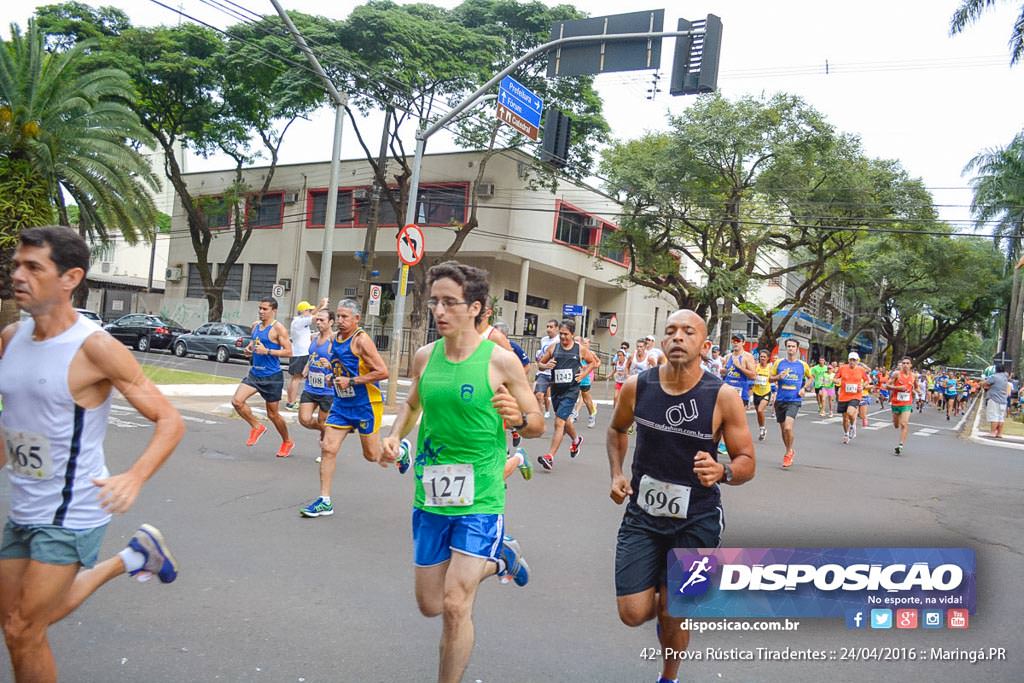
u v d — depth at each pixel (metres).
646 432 3.36
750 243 32.16
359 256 28.52
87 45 16.97
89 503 2.77
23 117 15.34
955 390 33.62
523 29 26.41
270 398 9.16
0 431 2.80
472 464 3.33
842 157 29.64
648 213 29.95
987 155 35.28
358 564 5.26
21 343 2.74
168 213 42.09
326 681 3.51
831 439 16.92
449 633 3.13
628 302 40.09
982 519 8.15
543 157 15.92
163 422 2.81
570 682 3.65
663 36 12.09
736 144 28.05
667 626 3.45
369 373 6.51
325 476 6.59
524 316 33.75
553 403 9.85
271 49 27.53
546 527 6.68
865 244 36.34
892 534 7.02
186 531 5.86
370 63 24.72
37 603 2.69
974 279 43.50
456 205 32.44
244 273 37.50
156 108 32.00
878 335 63.72
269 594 4.61
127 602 4.36
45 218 14.63
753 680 3.76
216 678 3.49
